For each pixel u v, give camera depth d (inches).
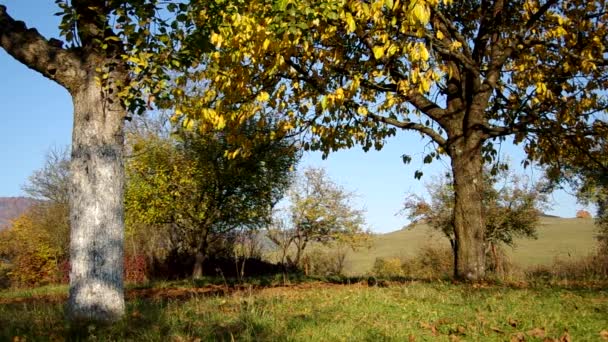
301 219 1195.3
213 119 394.0
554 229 2267.5
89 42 272.5
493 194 1208.2
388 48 341.1
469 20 513.7
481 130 449.4
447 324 247.6
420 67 347.9
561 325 241.8
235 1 335.9
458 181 451.8
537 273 722.8
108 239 263.6
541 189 1106.1
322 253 1300.4
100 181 265.3
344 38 409.7
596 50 440.8
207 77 394.6
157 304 317.4
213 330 229.1
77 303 257.4
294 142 503.8
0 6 265.1
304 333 224.8
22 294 557.9
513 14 475.8
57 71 267.3
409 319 258.4
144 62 274.5
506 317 257.0
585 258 1018.7
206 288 510.3
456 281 416.8
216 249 986.1
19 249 1624.0
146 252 1020.5
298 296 349.7
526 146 501.0
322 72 434.0
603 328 236.7
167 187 804.6
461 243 444.8
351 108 461.7
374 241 1296.8
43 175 1604.3
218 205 818.8
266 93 397.1
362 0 325.4
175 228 960.9
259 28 338.6
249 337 215.8
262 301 312.7
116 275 265.3
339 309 283.9
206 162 789.2
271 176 814.5
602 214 1055.6
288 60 398.6
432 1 303.4
